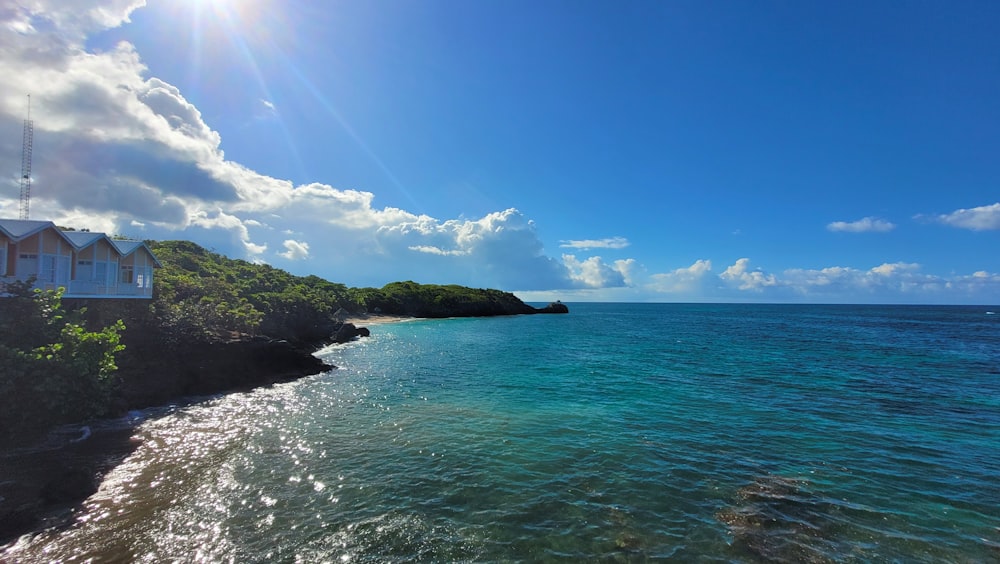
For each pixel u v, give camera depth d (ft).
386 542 29.27
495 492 36.76
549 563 27.17
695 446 48.24
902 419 59.26
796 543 29.48
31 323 52.01
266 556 27.63
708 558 27.81
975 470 42.09
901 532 31.01
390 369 100.53
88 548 28.14
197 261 185.98
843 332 214.07
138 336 73.67
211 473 40.16
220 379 77.51
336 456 44.80
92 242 83.35
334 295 261.65
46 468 40.50
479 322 288.30
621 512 33.50
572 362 111.96
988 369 101.50
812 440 50.39
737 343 160.25
